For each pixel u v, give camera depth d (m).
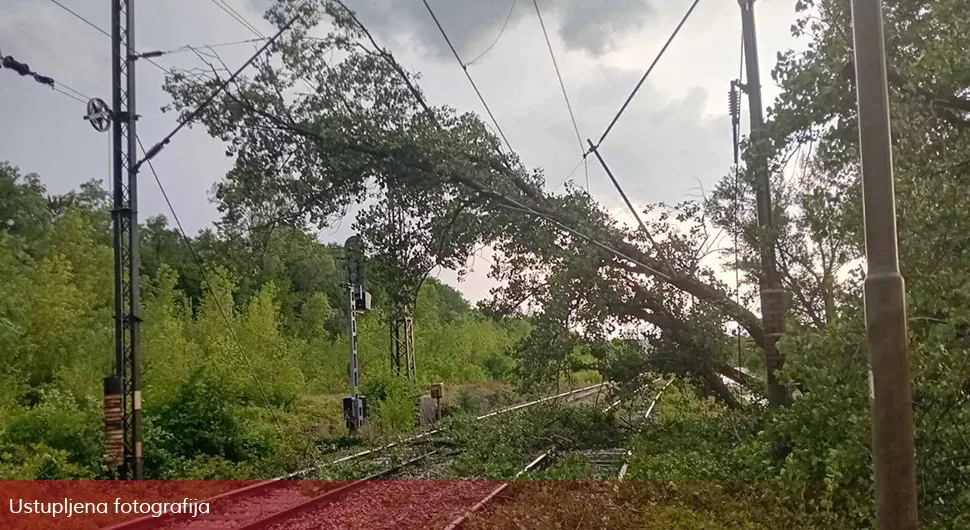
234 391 20.78
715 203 15.59
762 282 11.94
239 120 16.67
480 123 17.08
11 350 22.14
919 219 7.21
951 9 7.74
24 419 15.24
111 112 14.67
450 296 69.94
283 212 17.33
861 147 5.14
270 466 16.95
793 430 8.81
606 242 16.00
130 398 14.72
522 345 17.38
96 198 53.91
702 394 17.19
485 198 16.80
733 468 11.79
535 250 16.91
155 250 50.59
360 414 24.80
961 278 6.75
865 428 7.20
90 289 31.09
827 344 7.75
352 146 16.28
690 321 15.95
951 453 7.03
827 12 9.08
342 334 44.09
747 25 12.16
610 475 13.24
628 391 17.34
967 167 7.67
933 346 6.47
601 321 16.47
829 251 11.34
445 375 38.91
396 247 17.73
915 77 8.00
